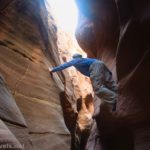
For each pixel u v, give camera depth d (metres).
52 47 10.44
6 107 4.15
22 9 7.99
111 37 9.54
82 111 16.98
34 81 6.87
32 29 8.27
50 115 6.80
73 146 12.02
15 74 6.16
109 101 5.36
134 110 6.79
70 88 11.30
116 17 8.82
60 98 9.11
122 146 8.35
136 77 6.62
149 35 6.20
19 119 4.43
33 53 7.65
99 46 10.80
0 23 6.67
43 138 5.73
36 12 8.92
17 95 5.78
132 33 6.39
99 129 8.84
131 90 6.91
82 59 6.12
